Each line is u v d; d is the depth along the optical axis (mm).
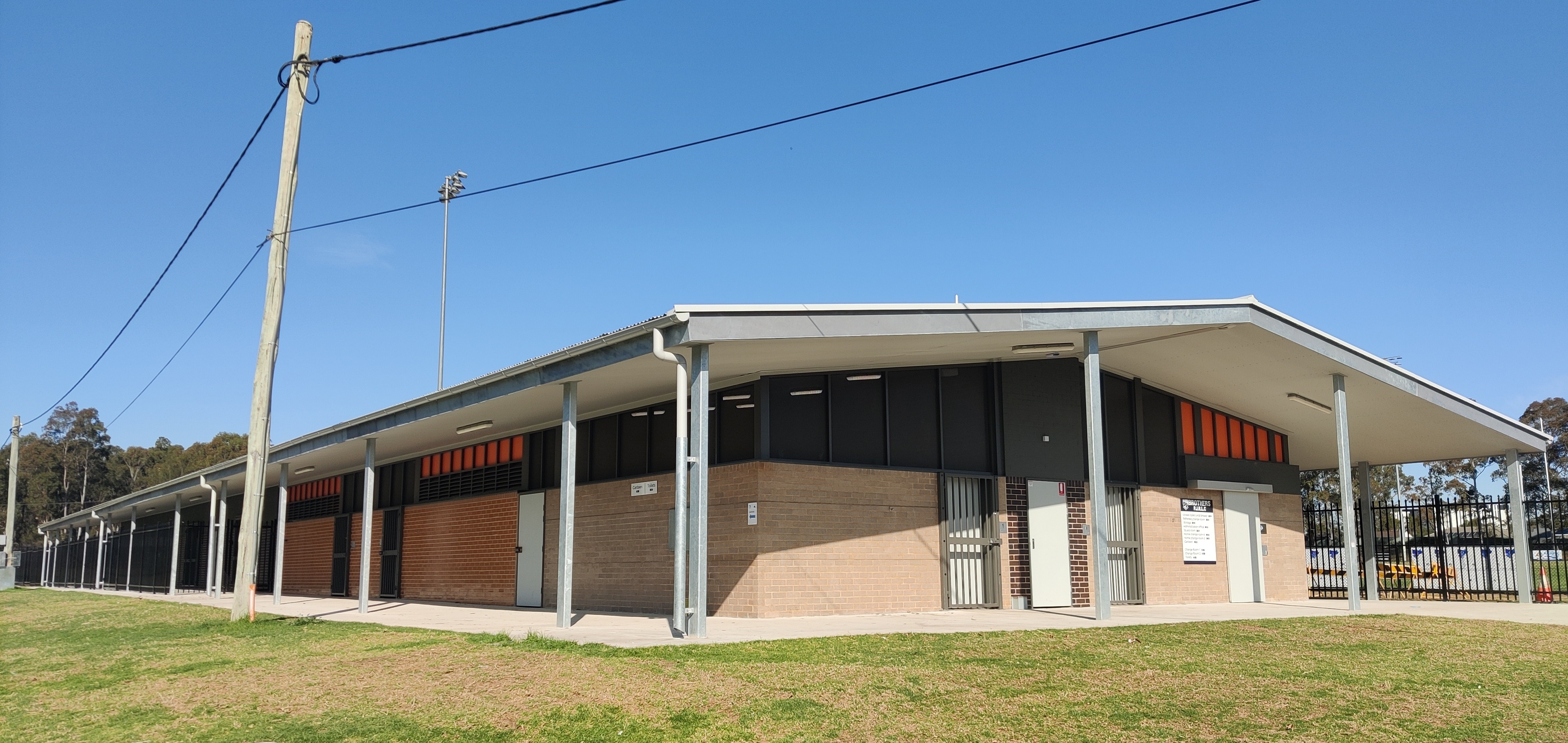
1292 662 10492
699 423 11727
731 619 14492
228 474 25859
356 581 26766
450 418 17188
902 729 7539
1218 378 18844
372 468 18938
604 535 17734
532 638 11516
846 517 15633
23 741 8102
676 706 8109
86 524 42094
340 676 9891
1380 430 21609
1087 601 18031
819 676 9211
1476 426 20219
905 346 13688
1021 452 17828
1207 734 7473
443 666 10023
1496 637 12820
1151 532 19266
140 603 23828
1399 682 9461
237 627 15180
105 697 9742
